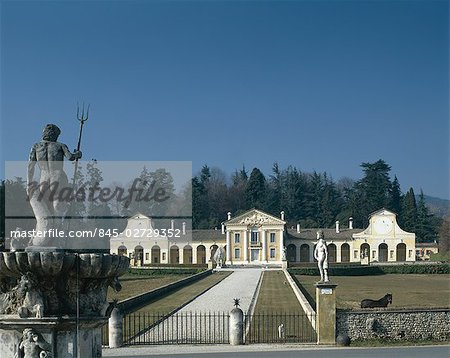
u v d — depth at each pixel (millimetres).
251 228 136125
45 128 13039
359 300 51031
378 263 117625
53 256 11914
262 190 177625
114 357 25859
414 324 30859
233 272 102062
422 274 110625
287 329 33062
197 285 69375
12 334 12445
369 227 140750
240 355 26297
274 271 103812
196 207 164875
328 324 29469
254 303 46656
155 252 124188
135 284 74812
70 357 12523
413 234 139125
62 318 12328
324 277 29875
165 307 44312
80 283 12609
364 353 26906
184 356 26062
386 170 172500
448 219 148000
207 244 137000
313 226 167250
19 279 12391
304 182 180875
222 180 182000
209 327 32562
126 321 36438
